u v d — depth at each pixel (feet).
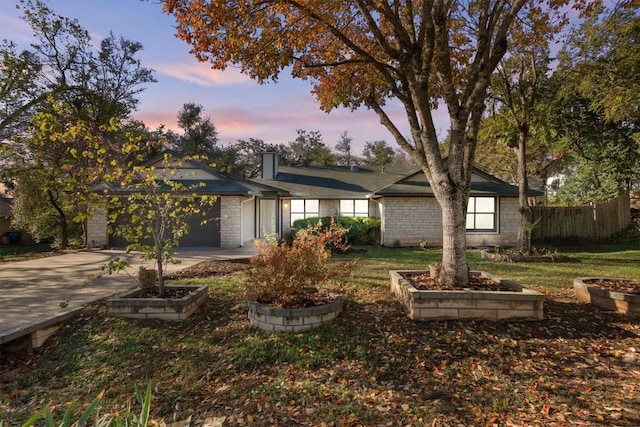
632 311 16.97
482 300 16.21
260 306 16.03
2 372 13.89
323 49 25.71
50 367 14.05
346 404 10.83
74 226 73.05
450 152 18.86
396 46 24.84
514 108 40.04
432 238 51.16
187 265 31.86
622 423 9.59
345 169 71.10
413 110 21.27
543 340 14.51
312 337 14.88
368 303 19.01
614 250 46.47
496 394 11.19
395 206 51.37
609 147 57.62
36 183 56.24
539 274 28.43
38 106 48.75
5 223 93.61
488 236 51.96
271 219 64.54
